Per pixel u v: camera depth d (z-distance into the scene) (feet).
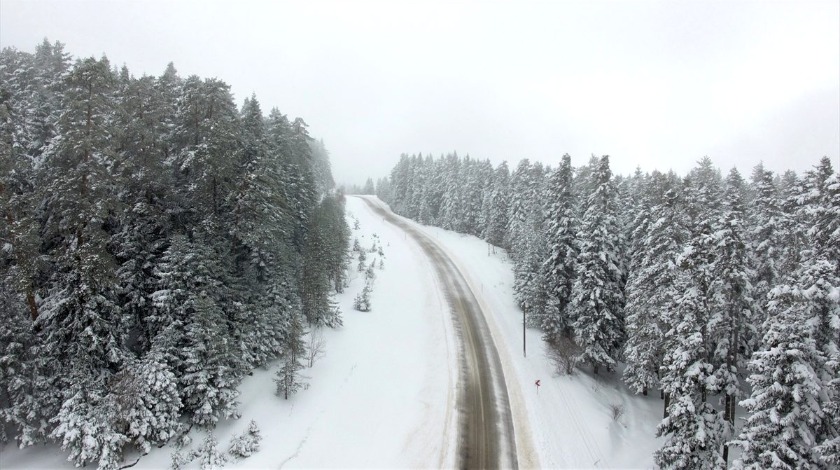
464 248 230.89
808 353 53.93
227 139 84.79
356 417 88.38
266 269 95.86
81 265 66.13
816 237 62.90
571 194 126.41
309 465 73.56
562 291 120.26
